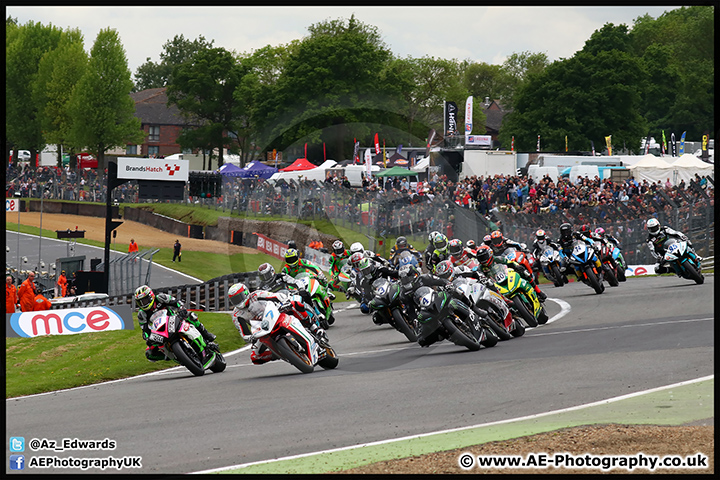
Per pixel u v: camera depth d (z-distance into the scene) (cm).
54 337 4094
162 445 1659
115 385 2839
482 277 3016
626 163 10581
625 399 1864
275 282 2552
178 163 8569
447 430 1653
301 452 1538
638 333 2928
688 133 17412
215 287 5134
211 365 2897
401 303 2839
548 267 4788
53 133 18962
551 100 17012
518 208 7231
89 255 10350
